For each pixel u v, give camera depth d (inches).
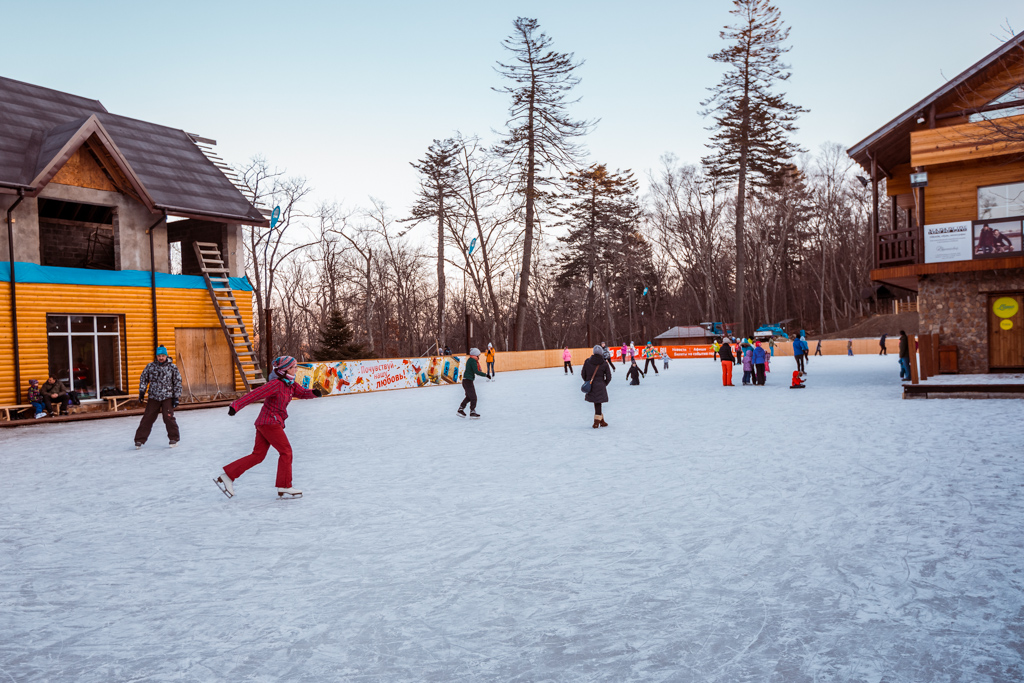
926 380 777.6
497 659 150.1
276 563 226.5
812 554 216.1
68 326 893.8
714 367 1843.0
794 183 2743.6
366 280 2283.5
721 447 447.5
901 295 1187.9
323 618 177.3
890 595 179.9
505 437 542.3
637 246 2913.4
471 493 329.7
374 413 804.0
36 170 853.2
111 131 1048.8
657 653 150.3
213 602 191.6
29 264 846.5
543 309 2684.5
